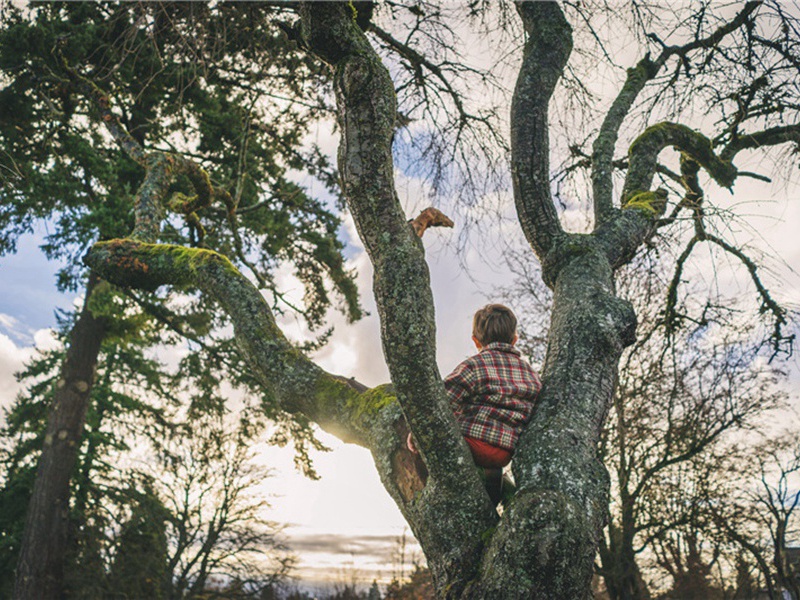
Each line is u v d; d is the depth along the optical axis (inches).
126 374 799.1
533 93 137.5
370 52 82.1
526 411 98.3
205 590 690.8
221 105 457.4
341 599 843.4
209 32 225.3
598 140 156.2
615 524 468.4
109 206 422.0
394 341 80.5
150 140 477.7
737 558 502.6
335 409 104.2
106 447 767.7
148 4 203.0
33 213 446.0
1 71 350.0
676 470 470.0
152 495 706.2
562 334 106.5
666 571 535.5
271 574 712.4
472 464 86.4
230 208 249.0
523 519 80.3
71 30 340.5
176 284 125.3
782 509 520.4
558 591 76.7
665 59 177.3
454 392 100.6
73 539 634.8
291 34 94.1
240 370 545.3
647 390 442.6
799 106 173.0
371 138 81.0
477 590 78.6
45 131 400.8
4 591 581.0
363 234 84.2
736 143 187.0
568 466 87.0
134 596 639.8
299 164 496.1
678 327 253.9
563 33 145.7
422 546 89.6
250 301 113.5
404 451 94.7
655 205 147.2
